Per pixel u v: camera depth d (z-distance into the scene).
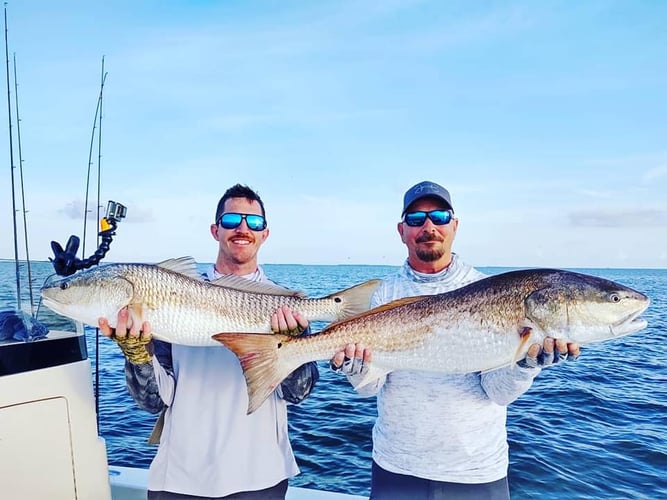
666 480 5.36
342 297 3.35
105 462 2.93
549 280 2.93
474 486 2.97
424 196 3.33
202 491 2.93
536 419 7.47
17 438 2.55
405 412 3.10
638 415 7.74
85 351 2.94
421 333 3.05
